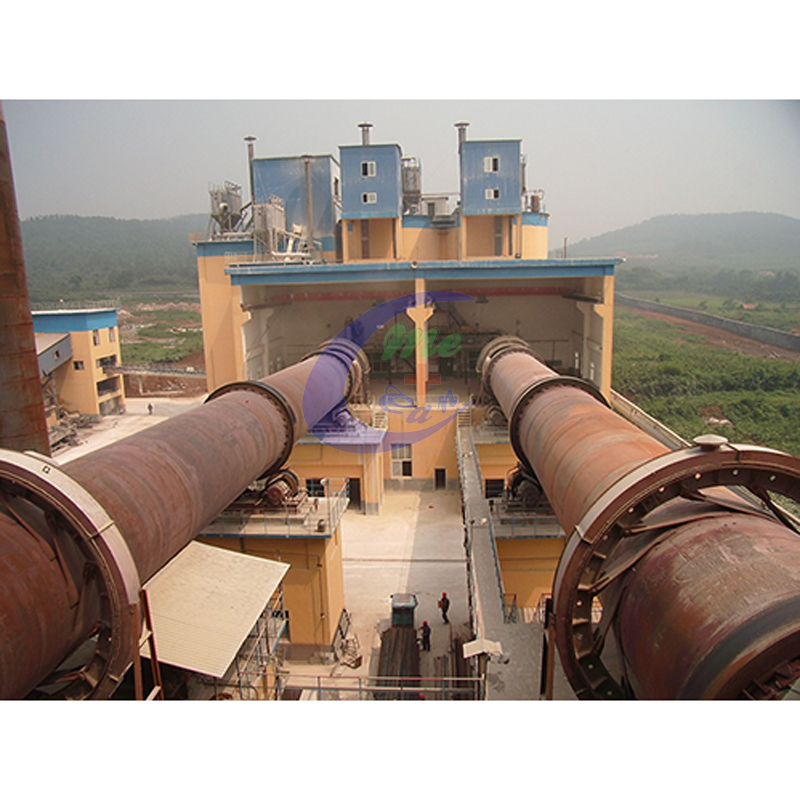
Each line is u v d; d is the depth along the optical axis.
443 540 24.92
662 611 6.51
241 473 13.41
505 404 18.81
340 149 37.28
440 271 28.91
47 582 7.13
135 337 100.44
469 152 37.47
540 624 11.10
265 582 12.23
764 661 5.36
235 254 36.16
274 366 37.19
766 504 7.67
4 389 11.02
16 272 11.01
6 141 10.77
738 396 43.47
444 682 15.52
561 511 10.30
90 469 9.62
